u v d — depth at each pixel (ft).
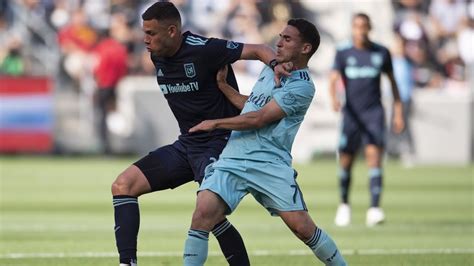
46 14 260.83
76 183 191.83
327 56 264.72
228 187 75.36
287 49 76.23
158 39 77.82
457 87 263.49
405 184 197.26
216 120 75.20
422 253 106.83
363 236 123.85
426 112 242.78
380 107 139.03
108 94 241.35
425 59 261.65
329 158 247.50
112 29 246.27
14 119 240.32
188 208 158.10
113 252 105.70
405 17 262.26
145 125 241.55
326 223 139.44
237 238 81.92
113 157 243.60
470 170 227.40
